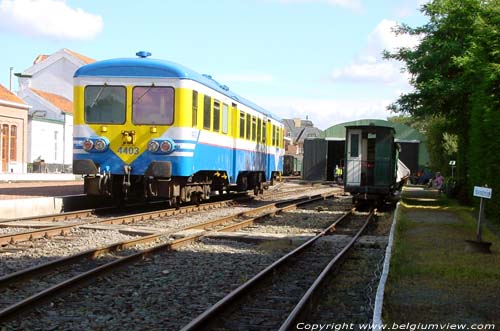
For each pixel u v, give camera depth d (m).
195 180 19.47
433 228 15.70
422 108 25.27
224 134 20.66
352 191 25.09
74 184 30.12
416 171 60.06
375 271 9.87
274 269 9.46
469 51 21.50
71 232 13.42
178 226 15.46
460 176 27.78
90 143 16.97
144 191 17.44
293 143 125.00
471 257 10.83
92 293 7.81
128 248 11.46
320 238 13.99
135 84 16.91
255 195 28.91
